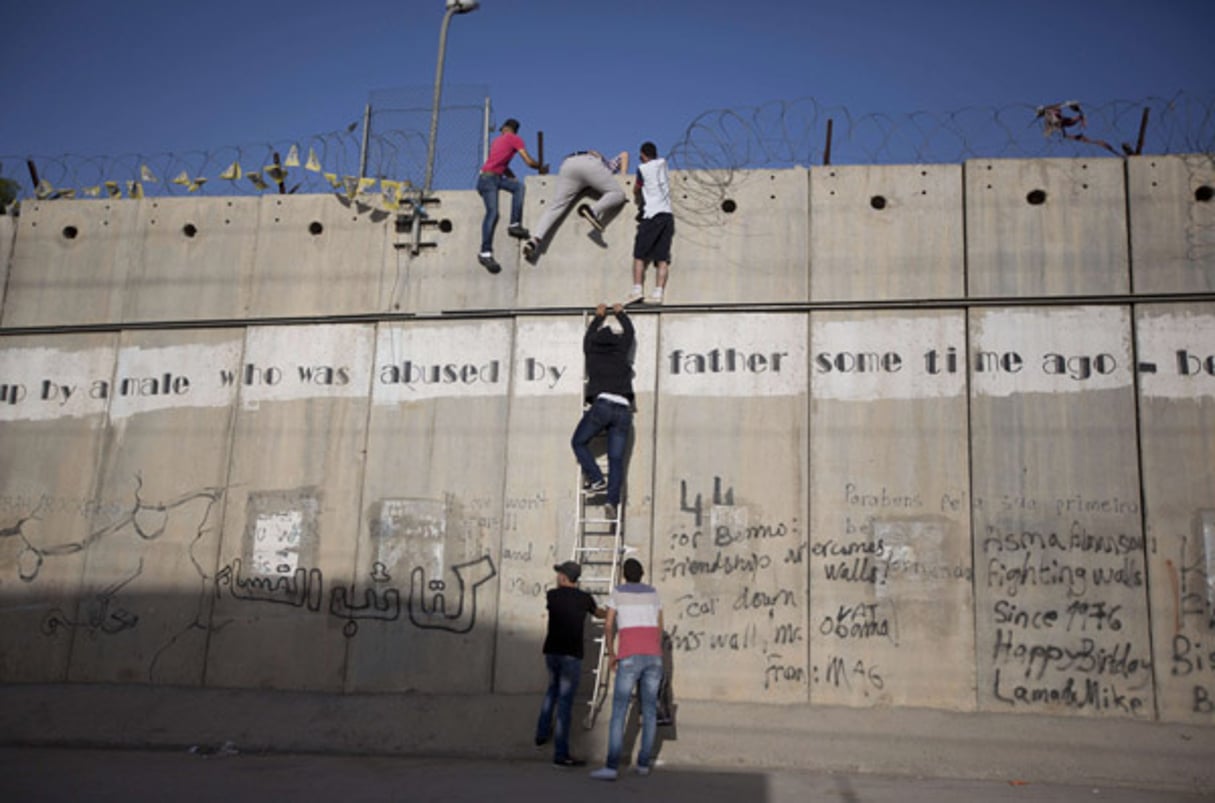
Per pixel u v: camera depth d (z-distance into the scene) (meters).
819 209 9.70
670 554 9.16
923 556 8.83
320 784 7.35
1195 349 8.86
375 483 9.85
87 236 11.11
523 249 10.10
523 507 9.51
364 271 10.41
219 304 10.63
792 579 8.95
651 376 9.56
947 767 7.82
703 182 9.91
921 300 9.31
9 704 9.51
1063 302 9.12
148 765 8.12
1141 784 7.56
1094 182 9.34
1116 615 8.48
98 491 10.37
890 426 9.14
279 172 10.63
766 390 9.39
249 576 9.84
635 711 8.57
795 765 7.98
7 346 10.98
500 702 8.97
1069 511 8.73
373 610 9.55
